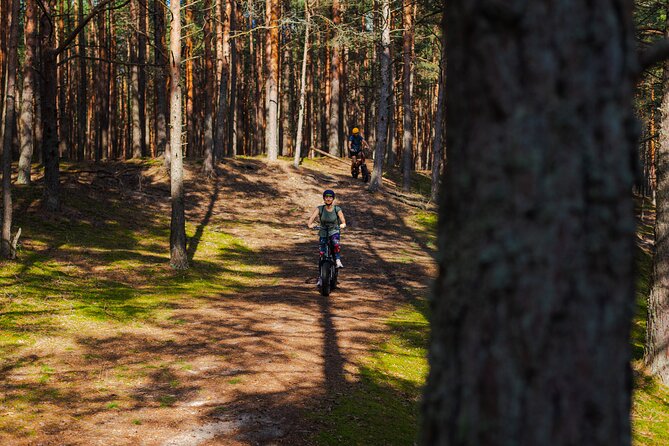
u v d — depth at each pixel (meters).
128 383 6.36
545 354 1.39
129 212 19.42
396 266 15.88
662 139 8.95
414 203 25.02
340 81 39.44
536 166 1.39
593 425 1.40
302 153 42.72
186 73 30.59
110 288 11.58
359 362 7.71
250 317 9.97
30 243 13.90
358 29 34.50
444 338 1.55
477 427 1.45
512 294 1.42
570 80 1.38
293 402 5.95
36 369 6.66
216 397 6.01
